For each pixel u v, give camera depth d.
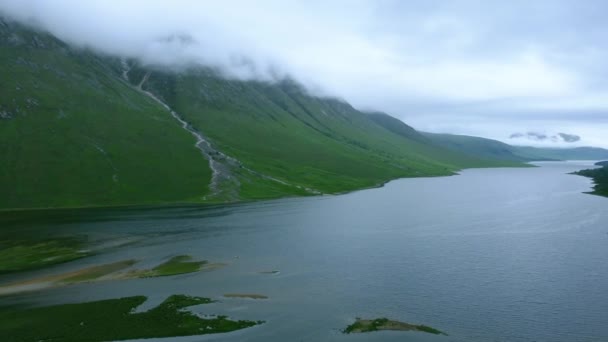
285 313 63.50
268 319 61.44
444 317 62.06
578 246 102.06
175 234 119.56
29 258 96.25
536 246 102.44
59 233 121.31
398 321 60.66
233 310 64.69
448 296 70.00
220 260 92.12
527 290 72.50
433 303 67.12
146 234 119.88
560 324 59.81
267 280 78.50
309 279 78.81
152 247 104.50
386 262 89.81
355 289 73.38
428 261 90.19
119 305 67.31
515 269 84.06
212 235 118.00
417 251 98.75
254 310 64.62
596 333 57.25
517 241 107.88
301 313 63.44
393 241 109.38
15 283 79.62
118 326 59.75
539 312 63.62
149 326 59.62
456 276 80.12
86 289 75.31
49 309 66.31
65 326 60.16
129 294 72.44
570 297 69.44
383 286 74.81
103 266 89.00
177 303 67.50
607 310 64.25
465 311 64.19
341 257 93.88
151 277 81.38
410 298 69.19
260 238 114.00
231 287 74.94
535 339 55.72
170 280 79.38
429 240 110.19
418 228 126.62
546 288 73.38
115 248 103.94
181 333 57.50
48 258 96.00
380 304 66.75
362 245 105.19
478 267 85.75
